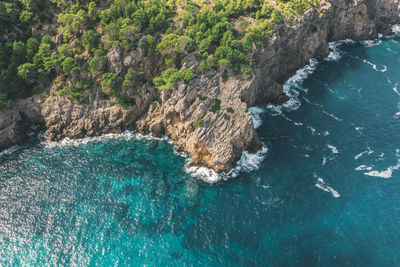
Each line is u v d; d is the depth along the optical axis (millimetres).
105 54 97250
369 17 147125
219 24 99375
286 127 100188
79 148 93875
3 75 93688
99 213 75625
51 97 97500
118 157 91000
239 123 88750
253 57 101562
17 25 98375
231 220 74188
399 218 73188
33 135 97875
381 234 70188
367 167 85812
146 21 101125
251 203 77750
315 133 97562
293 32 112375
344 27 142500
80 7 101312
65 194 79750
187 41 93562
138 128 98688
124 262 66750
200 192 81062
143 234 71625
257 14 108562
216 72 96688
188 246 69375
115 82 96750
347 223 72625
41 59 95438
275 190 80750
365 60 132250
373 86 116688
